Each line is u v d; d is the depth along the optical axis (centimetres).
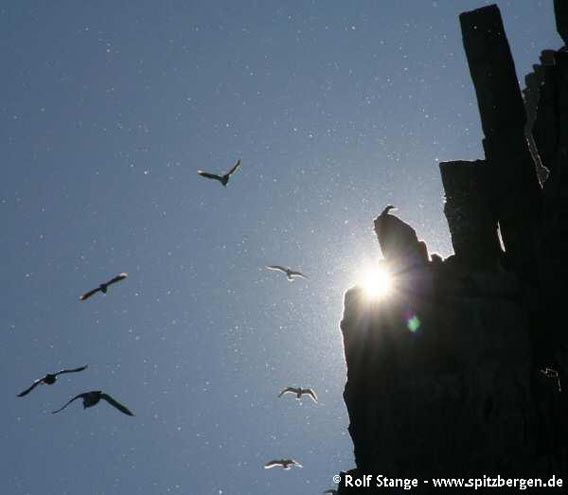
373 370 9788
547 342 9619
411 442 9331
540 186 10450
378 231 10331
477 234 10188
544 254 9981
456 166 10419
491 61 10838
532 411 9031
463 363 9469
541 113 10462
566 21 10900
